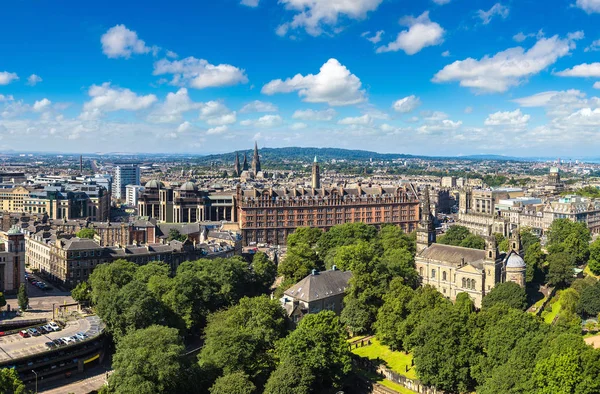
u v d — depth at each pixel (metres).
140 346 164.50
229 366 174.12
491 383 157.75
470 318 188.88
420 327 188.75
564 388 142.88
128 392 150.62
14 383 157.75
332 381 182.75
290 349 176.75
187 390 165.25
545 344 159.62
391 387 188.25
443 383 178.00
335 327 187.25
